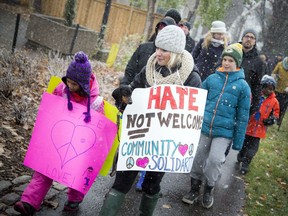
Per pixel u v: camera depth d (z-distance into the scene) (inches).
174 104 138.3
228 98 190.9
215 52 268.5
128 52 529.0
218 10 677.9
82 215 161.9
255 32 243.4
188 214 192.9
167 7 641.6
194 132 141.6
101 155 143.5
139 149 137.9
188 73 141.3
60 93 148.4
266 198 242.2
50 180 144.4
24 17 671.8
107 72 433.7
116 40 773.9
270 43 997.2
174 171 138.0
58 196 170.6
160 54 140.5
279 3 969.5
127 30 768.9
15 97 261.0
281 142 415.8
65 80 141.3
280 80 450.0
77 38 451.8
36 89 293.0
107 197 140.5
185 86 139.9
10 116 230.8
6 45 420.8
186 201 202.1
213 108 193.0
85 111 142.3
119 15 767.1
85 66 137.1
